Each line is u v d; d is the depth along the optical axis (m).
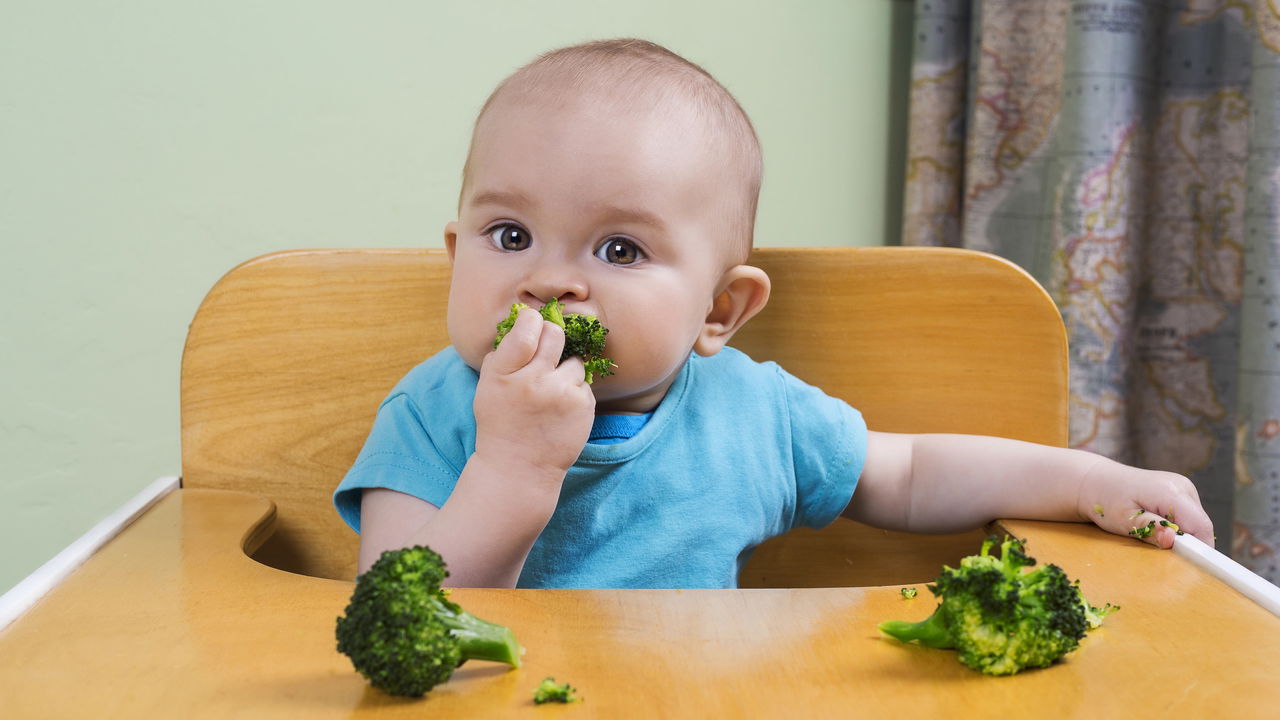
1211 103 1.54
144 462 1.44
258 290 1.04
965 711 0.47
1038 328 1.02
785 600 0.61
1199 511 0.79
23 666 0.52
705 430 0.98
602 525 0.93
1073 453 0.89
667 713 0.47
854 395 1.06
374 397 1.04
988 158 1.63
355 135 1.48
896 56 1.74
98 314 1.40
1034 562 0.53
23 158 1.35
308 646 0.54
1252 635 0.57
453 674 0.51
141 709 0.47
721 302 0.95
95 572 0.67
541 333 0.75
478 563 0.73
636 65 0.88
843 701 0.48
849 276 1.06
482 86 1.52
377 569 0.50
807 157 1.70
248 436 1.02
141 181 1.40
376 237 1.50
